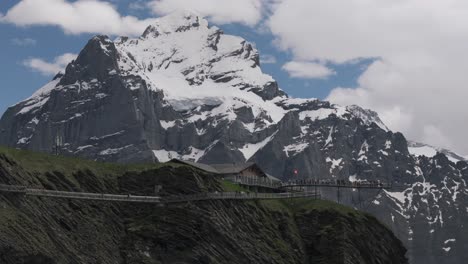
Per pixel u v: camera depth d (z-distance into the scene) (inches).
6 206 6505.9
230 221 7736.2
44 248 6515.8
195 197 7554.1
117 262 7076.8
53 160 7436.0
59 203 6943.9
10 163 6825.8
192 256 7317.9
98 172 7667.3
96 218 7165.4
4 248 6200.8
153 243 7263.8
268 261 7815.0
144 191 7667.3
